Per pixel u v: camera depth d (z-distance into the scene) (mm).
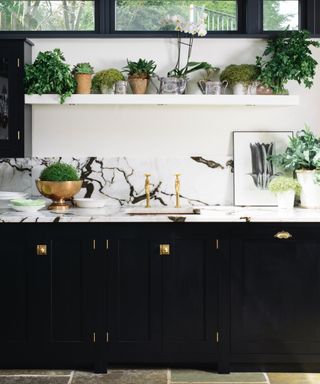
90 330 4219
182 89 4707
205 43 4914
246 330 4223
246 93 4723
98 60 4902
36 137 4895
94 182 4902
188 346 4227
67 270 4203
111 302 4219
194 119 4902
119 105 4891
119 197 4906
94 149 4906
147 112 4898
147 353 4230
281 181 4539
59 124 4895
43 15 4984
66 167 4551
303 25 4953
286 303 4219
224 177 4910
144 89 4711
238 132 4891
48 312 4219
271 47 4777
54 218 4152
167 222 4188
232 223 4184
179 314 4219
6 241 4195
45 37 4867
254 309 4219
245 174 4887
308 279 4211
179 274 4207
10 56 4547
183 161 4902
